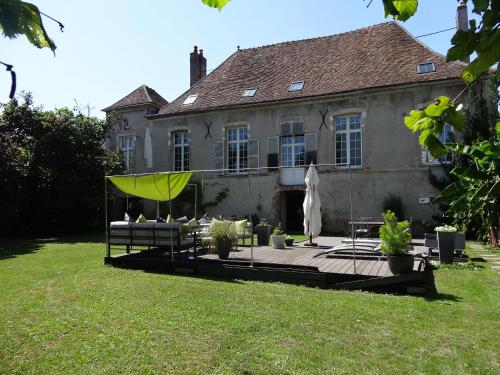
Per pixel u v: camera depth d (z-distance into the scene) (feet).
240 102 61.82
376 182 53.21
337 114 55.77
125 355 12.87
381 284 21.20
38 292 21.24
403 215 51.26
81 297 20.01
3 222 58.13
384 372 11.71
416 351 13.17
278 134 59.36
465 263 28.30
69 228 67.67
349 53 61.46
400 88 51.44
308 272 22.99
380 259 27.99
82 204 65.36
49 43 3.47
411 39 57.93
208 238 29.89
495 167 5.22
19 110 62.49
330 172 55.93
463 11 49.19
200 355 12.83
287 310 17.53
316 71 61.41
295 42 69.10
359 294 20.74
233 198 61.93
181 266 26.99
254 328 15.24
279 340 14.07
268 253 31.81
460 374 11.59
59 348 13.48
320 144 56.75
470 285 22.21
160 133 68.33
